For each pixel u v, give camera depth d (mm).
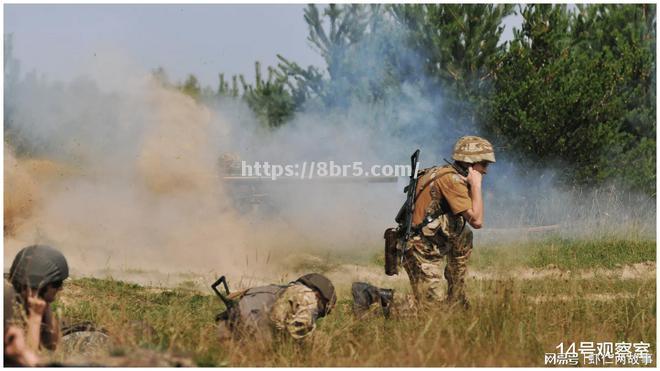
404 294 25906
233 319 21656
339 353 21531
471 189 25406
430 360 20422
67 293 28328
